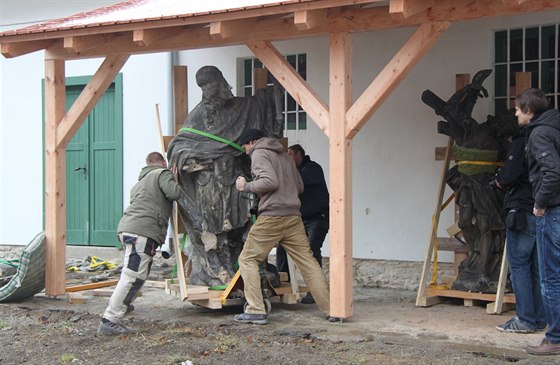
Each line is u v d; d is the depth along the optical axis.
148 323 7.78
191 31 8.27
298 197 8.14
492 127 8.38
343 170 7.45
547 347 6.30
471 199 8.29
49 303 8.97
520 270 7.04
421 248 9.66
